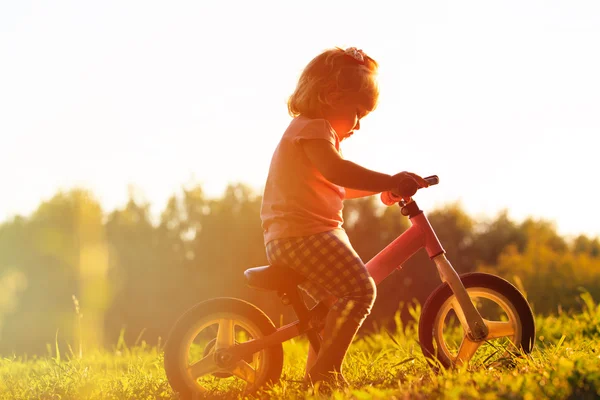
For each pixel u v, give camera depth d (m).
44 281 38.53
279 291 3.11
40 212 42.41
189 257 42.34
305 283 3.17
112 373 4.29
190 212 43.47
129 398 3.35
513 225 43.84
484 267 38.97
